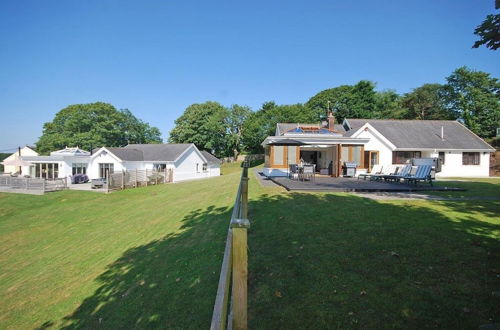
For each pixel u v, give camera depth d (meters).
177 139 65.06
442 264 4.43
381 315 3.35
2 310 6.77
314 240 5.78
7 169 50.38
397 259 4.68
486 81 41.59
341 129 31.78
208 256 6.70
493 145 38.38
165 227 10.56
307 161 29.89
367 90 48.44
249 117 62.16
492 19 4.18
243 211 6.30
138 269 7.25
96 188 28.06
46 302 6.80
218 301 1.74
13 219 16.48
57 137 58.56
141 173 27.84
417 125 30.19
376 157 24.97
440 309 3.38
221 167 58.12
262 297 3.97
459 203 8.98
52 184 26.64
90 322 5.46
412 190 11.87
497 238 5.42
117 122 65.50
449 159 26.16
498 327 2.90
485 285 3.80
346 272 4.39
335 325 3.25
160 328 4.51
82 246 10.51
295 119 50.62
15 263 9.98
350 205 8.71
